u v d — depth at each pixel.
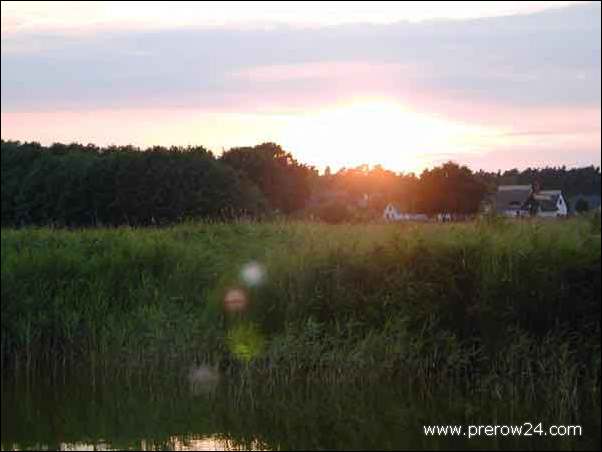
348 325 13.08
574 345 12.68
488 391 12.41
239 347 13.34
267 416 11.47
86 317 14.37
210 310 14.06
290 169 61.12
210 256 15.80
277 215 21.67
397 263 13.67
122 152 46.50
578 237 13.60
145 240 16.36
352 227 16.28
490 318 12.96
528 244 13.42
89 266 15.01
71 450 10.00
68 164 46.56
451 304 13.20
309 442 10.44
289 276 14.00
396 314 13.26
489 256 13.35
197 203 43.12
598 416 11.57
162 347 13.55
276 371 12.91
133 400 12.22
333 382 12.84
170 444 10.23
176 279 14.98
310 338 13.00
